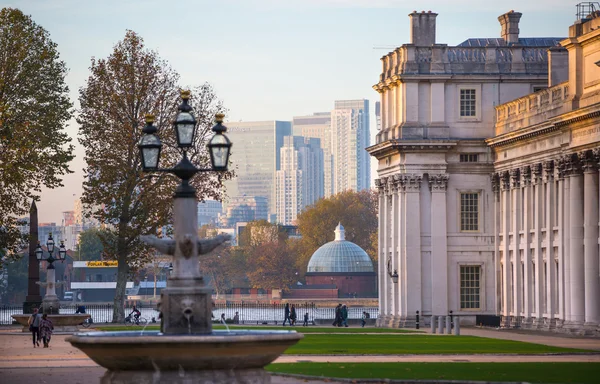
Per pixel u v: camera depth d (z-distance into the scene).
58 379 47.19
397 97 119.00
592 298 89.81
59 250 110.94
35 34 114.69
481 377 46.47
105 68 117.19
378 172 123.50
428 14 118.62
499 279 115.50
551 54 106.75
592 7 99.12
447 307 116.12
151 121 38.47
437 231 116.19
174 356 35.03
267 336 35.72
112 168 115.31
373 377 46.62
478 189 116.81
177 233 37.50
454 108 117.19
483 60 117.75
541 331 100.44
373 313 196.88
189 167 38.12
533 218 105.69
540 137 102.50
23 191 111.06
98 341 35.19
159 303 37.84
